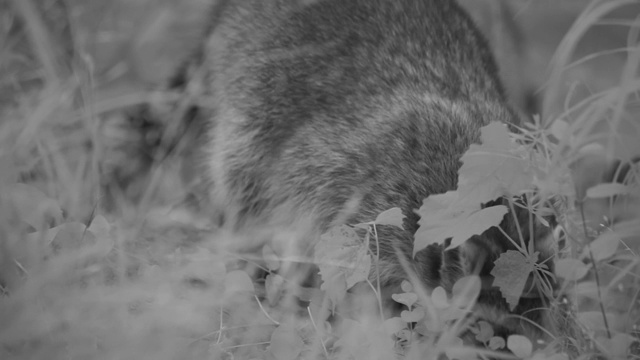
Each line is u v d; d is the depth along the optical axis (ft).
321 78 31.86
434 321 21.97
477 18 39.55
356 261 24.29
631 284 23.22
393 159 28.60
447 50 31.81
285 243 29.86
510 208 24.54
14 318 20.45
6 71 33.50
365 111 30.25
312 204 30.17
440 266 25.82
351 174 29.32
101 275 23.90
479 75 31.48
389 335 22.15
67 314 21.21
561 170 22.74
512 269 22.80
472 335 23.38
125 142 36.45
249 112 33.40
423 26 32.35
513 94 36.81
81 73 35.09
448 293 25.16
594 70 36.22
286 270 27.81
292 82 32.48
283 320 24.70
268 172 32.30
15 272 22.66
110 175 34.58
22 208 24.81
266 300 26.71
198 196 34.58
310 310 24.56
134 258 26.35
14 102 33.24
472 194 22.26
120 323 21.63
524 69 37.17
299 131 31.48
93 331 21.33
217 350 22.11
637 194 23.13
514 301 22.63
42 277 21.71
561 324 23.15
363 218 28.43
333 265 24.56
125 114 36.94
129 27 41.06
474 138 27.96
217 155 34.35
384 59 31.37
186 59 38.01
